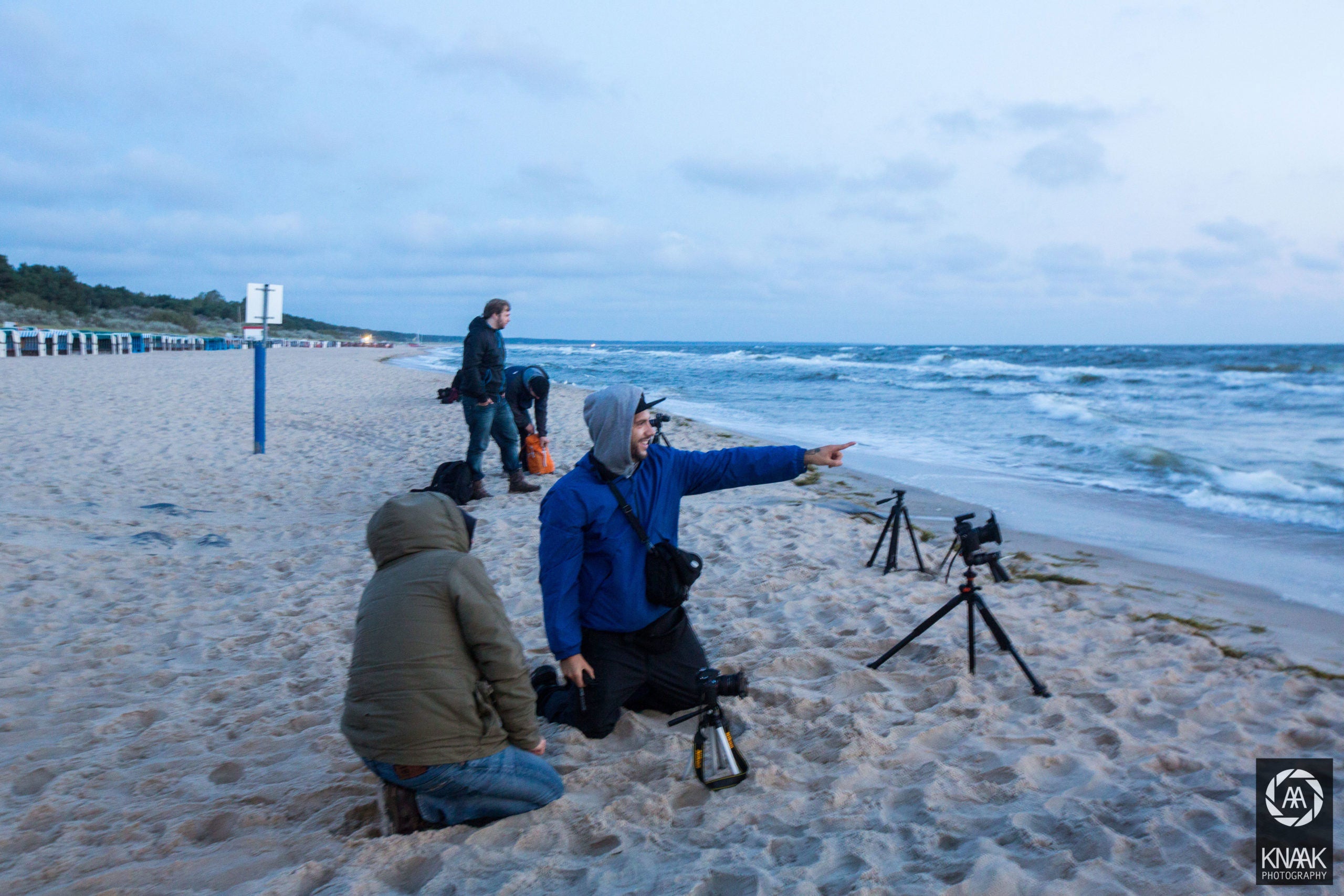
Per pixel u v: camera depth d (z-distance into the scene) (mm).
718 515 8000
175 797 3145
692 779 3125
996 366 42438
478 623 2617
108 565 6402
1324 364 42969
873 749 3299
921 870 2502
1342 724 3535
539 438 9961
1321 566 6598
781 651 4434
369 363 45875
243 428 14453
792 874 2479
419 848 2707
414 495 2848
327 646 4730
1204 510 8812
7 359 28359
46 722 3846
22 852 2795
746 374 40406
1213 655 4371
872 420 18219
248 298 11836
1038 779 3080
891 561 5980
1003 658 4258
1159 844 2590
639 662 3408
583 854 2723
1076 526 8047
